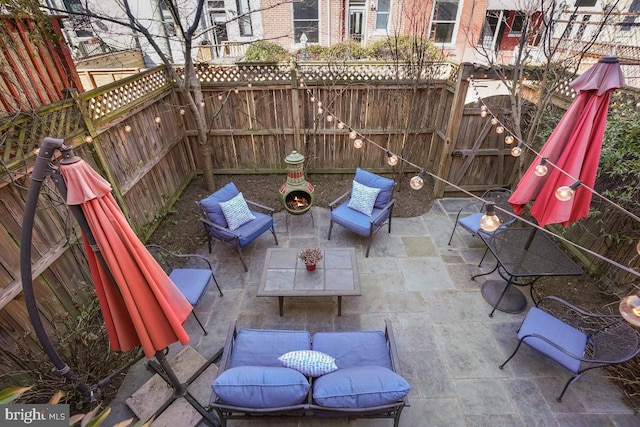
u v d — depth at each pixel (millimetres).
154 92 4961
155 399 2803
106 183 1727
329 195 5902
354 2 9336
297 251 3867
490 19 9789
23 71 3061
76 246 3377
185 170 6129
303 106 5852
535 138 4840
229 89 5652
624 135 3438
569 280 3982
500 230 3912
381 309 3699
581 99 2535
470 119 5113
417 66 5477
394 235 4895
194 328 3508
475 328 3465
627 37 6766
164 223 5094
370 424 2646
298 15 9297
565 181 2658
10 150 2740
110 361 3057
